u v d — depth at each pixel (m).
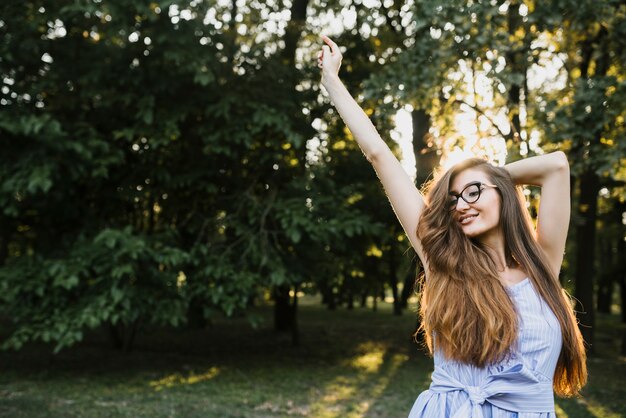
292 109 9.73
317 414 7.06
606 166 7.13
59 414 6.67
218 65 8.89
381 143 2.04
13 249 10.62
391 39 11.80
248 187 9.94
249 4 11.81
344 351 12.68
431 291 1.80
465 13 6.98
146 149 8.95
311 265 10.29
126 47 8.59
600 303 29.83
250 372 9.80
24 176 7.83
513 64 7.89
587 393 8.45
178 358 11.15
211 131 8.78
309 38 12.35
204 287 8.69
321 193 9.67
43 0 8.33
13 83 8.52
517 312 1.70
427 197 1.97
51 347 12.05
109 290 8.18
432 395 1.75
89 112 9.21
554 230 1.86
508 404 1.63
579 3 7.08
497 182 1.84
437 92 8.09
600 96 7.05
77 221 9.35
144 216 10.51
